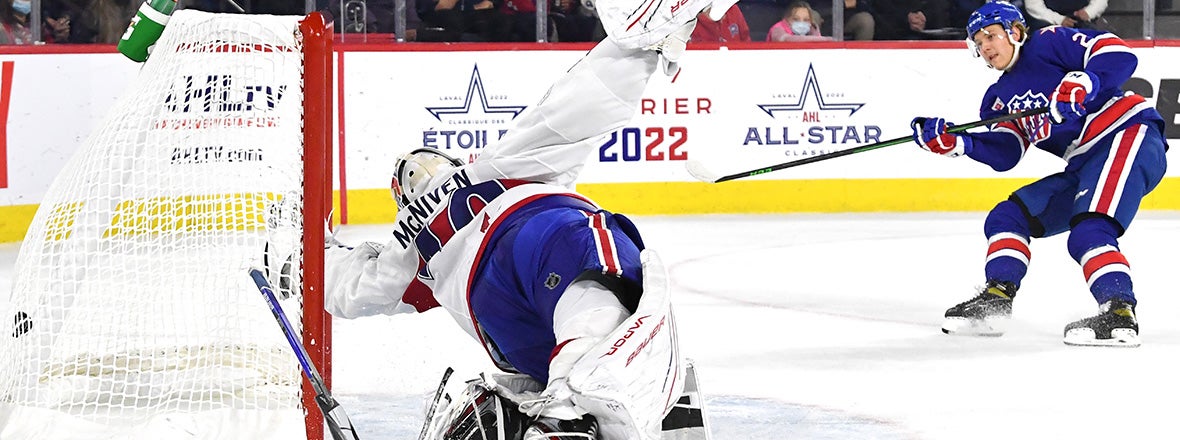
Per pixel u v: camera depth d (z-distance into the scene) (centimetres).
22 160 1297
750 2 1520
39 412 507
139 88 534
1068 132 850
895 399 650
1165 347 783
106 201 529
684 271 1114
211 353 545
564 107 476
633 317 416
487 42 1492
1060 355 761
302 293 479
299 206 491
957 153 866
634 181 1490
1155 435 577
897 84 1508
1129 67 812
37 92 1302
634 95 481
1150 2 1532
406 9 1491
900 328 856
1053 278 1087
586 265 436
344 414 434
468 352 765
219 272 521
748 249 1238
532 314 462
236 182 519
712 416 616
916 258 1183
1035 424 598
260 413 491
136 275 527
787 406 637
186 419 491
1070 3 1535
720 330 850
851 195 1516
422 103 1460
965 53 1510
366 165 1453
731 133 1498
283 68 502
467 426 440
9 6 1391
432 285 500
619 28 470
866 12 1532
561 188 483
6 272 1100
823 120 1506
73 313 528
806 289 1020
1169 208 1520
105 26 1417
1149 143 828
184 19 513
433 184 488
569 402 411
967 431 586
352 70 1443
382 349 773
